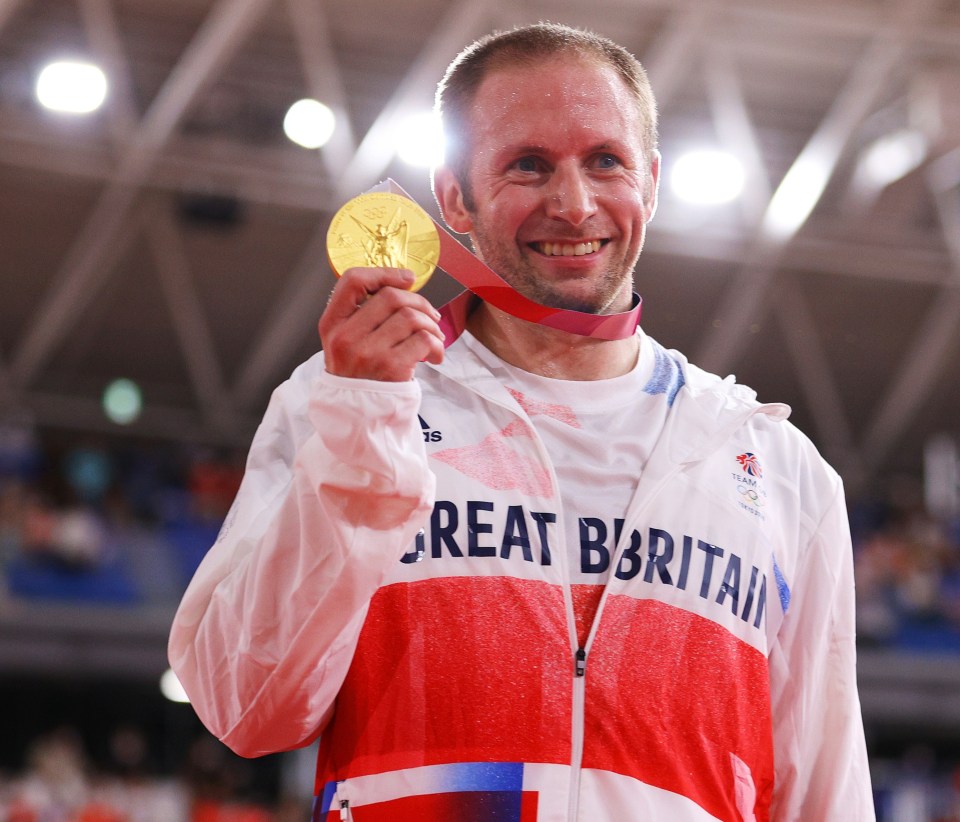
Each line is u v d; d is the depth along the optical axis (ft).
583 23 84.48
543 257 10.56
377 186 10.10
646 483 10.41
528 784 9.37
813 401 112.78
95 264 100.42
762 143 96.02
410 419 8.98
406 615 9.78
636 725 9.64
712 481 10.66
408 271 9.07
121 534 97.19
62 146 89.61
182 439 117.80
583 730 9.56
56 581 91.91
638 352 11.35
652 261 102.68
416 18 84.74
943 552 108.37
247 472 10.49
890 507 118.83
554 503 10.18
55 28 84.74
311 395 8.95
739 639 10.27
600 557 10.14
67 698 99.81
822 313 110.22
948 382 118.93
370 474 8.83
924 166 88.02
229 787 84.02
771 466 11.22
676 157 94.48
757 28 83.92
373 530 8.96
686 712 9.84
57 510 99.04
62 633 90.22
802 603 11.05
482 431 10.48
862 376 118.73
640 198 10.67
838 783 10.90
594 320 10.52
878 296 107.65
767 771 10.39
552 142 10.38
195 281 106.32
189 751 90.68
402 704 9.60
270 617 9.25
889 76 86.48
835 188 96.99
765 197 94.38
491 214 10.61
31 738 99.30
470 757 9.44
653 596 10.03
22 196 95.20
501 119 10.55
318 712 9.59
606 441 10.59
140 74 88.94
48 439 118.01
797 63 86.99
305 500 9.07
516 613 9.77
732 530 10.49
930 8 81.35
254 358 112.27
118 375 116.47
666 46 84.43
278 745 9.80
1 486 98.53
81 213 97.40
